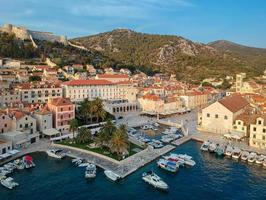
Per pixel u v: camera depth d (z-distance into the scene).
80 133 123.44
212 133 150.62
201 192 84.88
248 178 94.44
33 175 93.44
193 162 105.44
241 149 121.25
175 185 89.25
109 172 93.44
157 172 98.69
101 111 162.25
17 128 124.62
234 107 154.38
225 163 107.69
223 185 89.38
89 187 86.38
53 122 142.00
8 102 169.75
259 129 124.50
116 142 108.00
